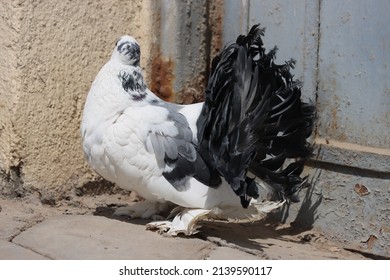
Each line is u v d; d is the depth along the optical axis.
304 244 5.38
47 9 5.66
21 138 5.66
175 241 5.00
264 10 5.84
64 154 5.83
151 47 6.02
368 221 5.27
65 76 5.77
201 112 5.06
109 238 4.99
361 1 5.26
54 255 4.71
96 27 5.89
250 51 4.93
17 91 5.61
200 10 6.02
